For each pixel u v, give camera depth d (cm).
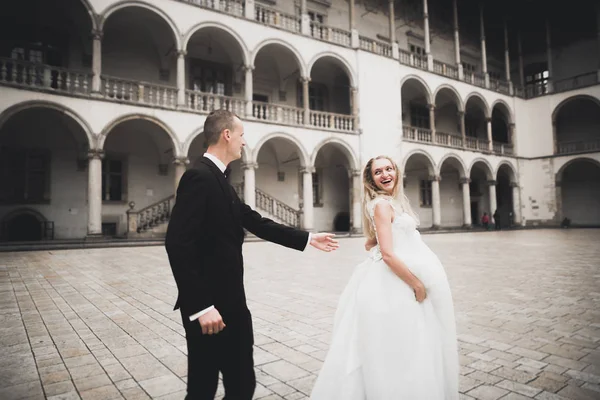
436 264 226
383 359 202
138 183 1938
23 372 328
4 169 1655
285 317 502
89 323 477
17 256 1150
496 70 3653
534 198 3288
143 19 1811
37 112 1655
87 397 280
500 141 3609
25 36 1680
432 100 2719
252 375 196
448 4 3222
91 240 1483
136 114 1602
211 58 2125
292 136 2038
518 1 3172
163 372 328
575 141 3222
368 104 2353
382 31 2806
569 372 321
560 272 823
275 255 1247
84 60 1792
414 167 3008
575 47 3347
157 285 717
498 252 1249
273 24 2034
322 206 2566
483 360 349
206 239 193
